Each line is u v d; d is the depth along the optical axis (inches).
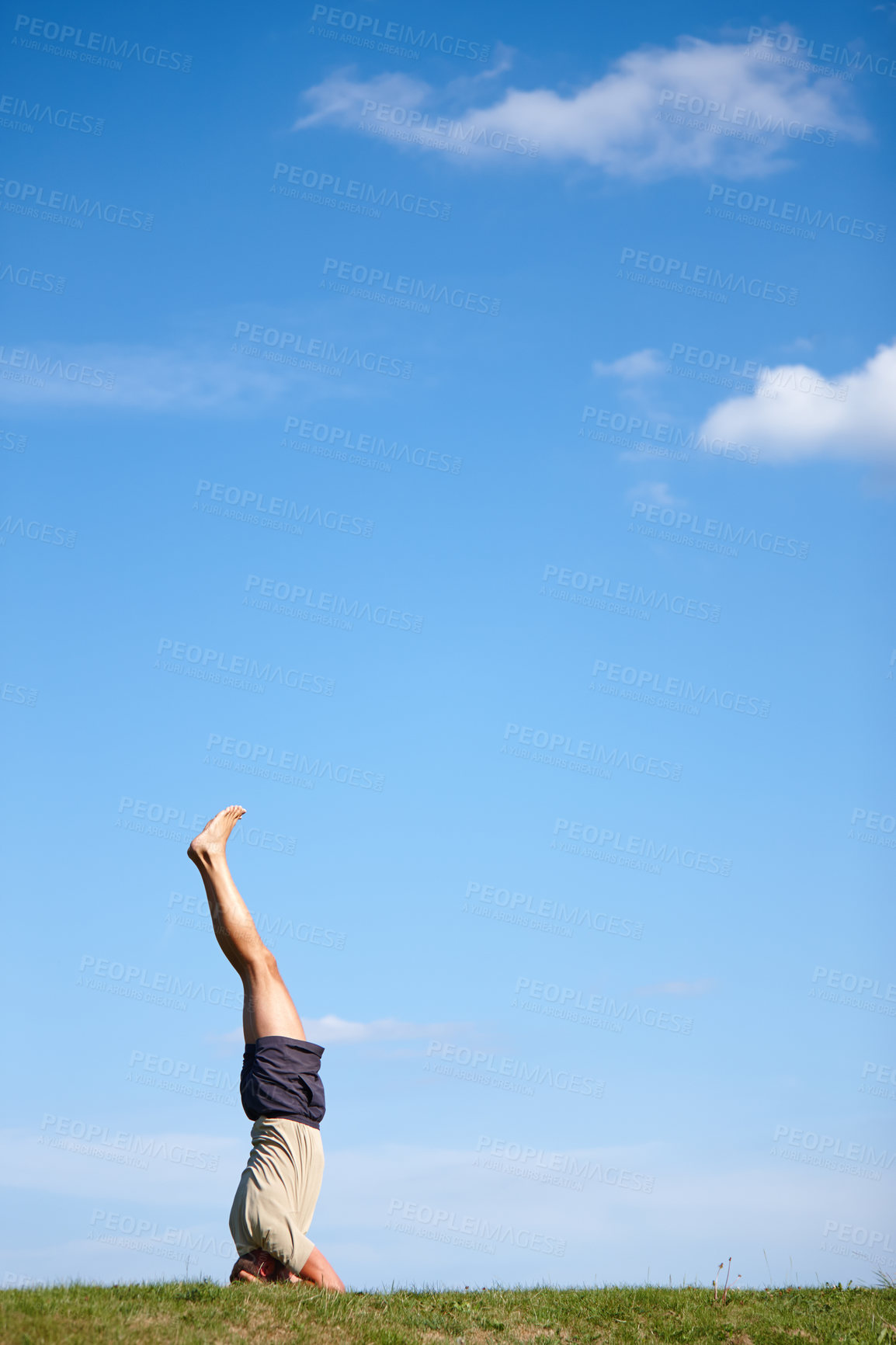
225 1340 299.4
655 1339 373.4
